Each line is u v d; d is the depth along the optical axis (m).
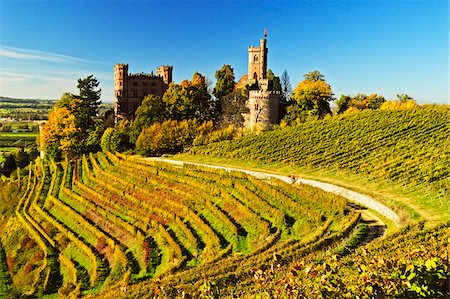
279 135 88.38
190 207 54.12
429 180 48.16
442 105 93.19
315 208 46.09
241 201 52.19
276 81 133.75
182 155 88.44
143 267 44.03
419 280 18.42
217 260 38.97
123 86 132.12
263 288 23.23
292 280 21.22
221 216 48.06
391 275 19.09
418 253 22.92
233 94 115.75
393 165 57.94
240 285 28.05
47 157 104.12
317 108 107.06
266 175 64.56
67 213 65.50
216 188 56.50
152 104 105.69
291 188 52.41
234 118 109.88
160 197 60.06
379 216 43.28
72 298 41.47
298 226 42.72
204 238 45.75
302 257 32.34
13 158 128.25
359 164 63.19
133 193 64.50
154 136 92.94
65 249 54.84
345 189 52.09
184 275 34.91
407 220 37.72
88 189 72.00
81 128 108.06
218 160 80.06
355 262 24.25
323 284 19.45
